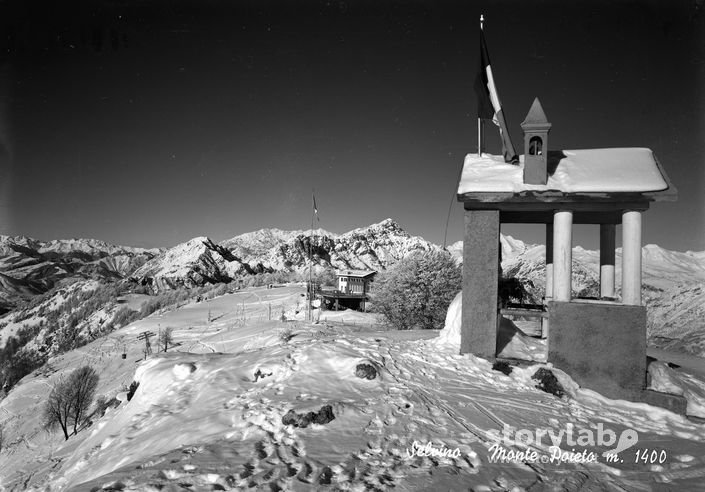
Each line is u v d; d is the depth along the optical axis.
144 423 8.66
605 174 9.92
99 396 34.69
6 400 43.72
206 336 56.22
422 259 25.52
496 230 10.41
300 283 115.12
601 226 11.96
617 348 9.20
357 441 6.19
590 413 8.09
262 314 67.38
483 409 7.87
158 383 10.79
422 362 10.35
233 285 126.81
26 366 82.00
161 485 4.73
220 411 7.79
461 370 9.98
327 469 5.21
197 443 6.42
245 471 5.11
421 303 24.55
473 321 10.59
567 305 9.61
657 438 7.02
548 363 9.69
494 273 10.47
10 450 28.66
